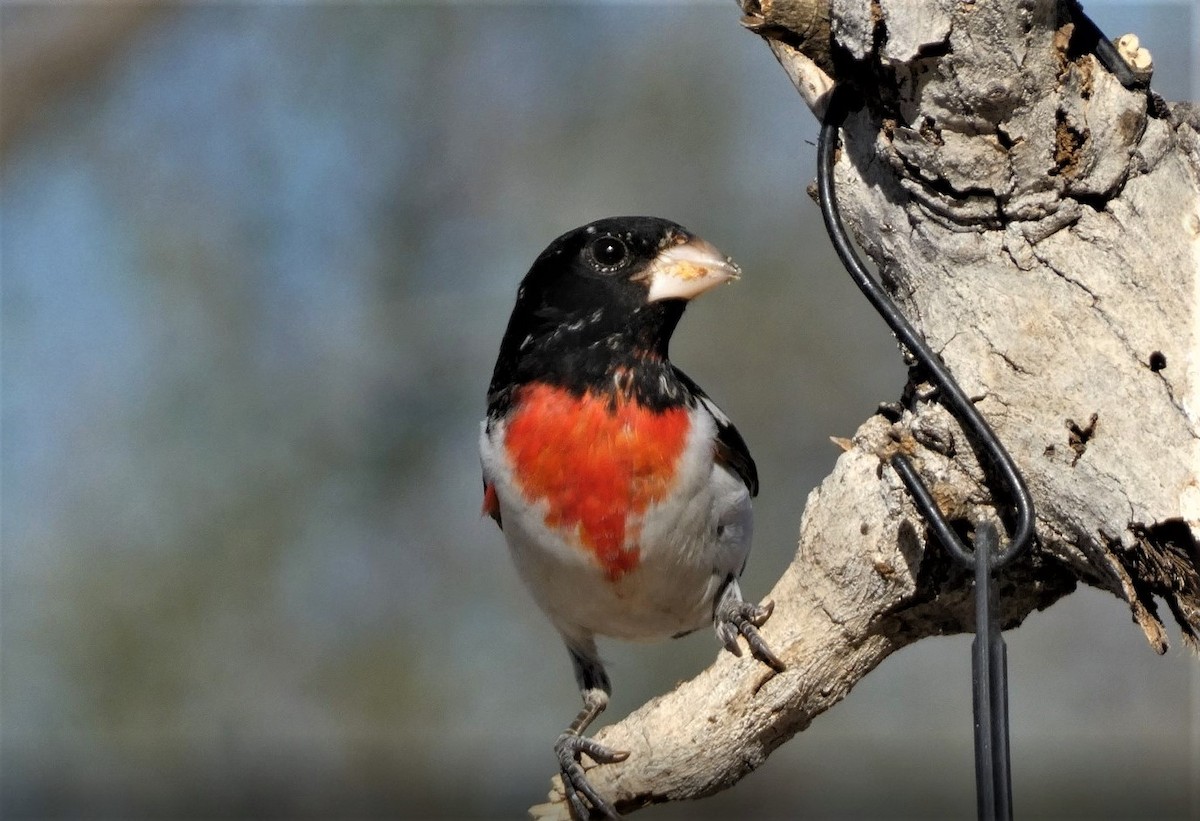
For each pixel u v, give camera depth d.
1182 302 5.01
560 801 6.36
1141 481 4.92
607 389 6.88
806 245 13.79
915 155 5.23
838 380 13.46
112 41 14.16
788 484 13.30
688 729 5.98
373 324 14.05
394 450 13.77
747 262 13.79
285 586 13.43
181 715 13.01
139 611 13.05
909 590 5.57
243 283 13.97
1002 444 5.08
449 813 13.05
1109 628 13.93
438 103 14.73
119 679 12.93
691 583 7.18
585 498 6.88
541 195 14.55
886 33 5.04
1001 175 5.16
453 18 14.77
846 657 5.82
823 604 5.75
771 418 13.41
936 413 5.32
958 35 4.95
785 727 5.94
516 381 7.13
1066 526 5.18
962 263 5.27
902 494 5.45
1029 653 13.98
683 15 14.66
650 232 6.98
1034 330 5.15
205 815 12.91
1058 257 5.15
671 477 6.85
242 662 13.15
